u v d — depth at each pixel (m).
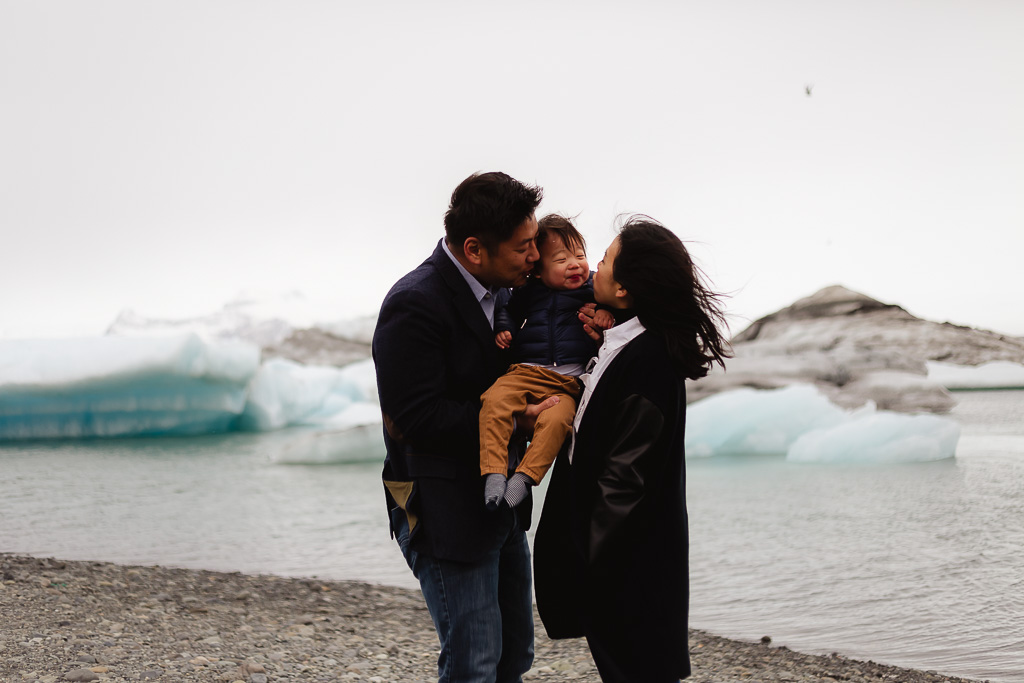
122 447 18.25
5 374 19.16
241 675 3.80
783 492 11.26
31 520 10.41
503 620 2.55
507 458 2.24
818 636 5.45
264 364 22.77
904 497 10.51
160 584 6.18
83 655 3.92
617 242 2.29
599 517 2.15
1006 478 11.43
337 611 5.62
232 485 13.09
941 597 6.35
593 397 2.25
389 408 2.21
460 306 2.26
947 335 21.78
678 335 2.21
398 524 2.40
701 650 4.94
